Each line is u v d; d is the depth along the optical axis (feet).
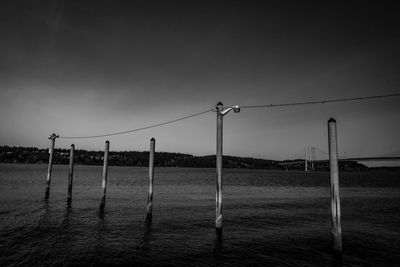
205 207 116.67
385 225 88.38
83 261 50.83
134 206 113.60
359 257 57.72
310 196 176.14
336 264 47.39
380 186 289.74
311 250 60.34
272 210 112.98
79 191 163.63
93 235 68.08
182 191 187.11
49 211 96.99
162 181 293.02
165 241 64.59
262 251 59.21
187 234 71.05
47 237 65.05
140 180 297.94
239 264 51.70
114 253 55.67
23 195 136.67
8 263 48.52
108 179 297.94
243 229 78.18
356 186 286.66
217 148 66.85
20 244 59.16
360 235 75.25
